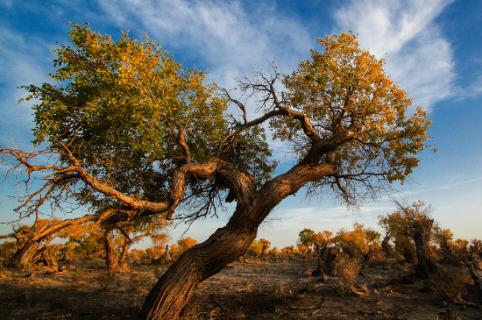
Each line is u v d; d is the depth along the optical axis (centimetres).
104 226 796
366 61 988
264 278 1784
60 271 2008
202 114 970
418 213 1531
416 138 1016
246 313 939
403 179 1067
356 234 2719
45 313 910
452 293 1077
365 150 1098
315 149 973
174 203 812
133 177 1000
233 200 1042
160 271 1928
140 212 789
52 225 654
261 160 1184
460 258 1781
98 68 774
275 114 1046
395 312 940
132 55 778
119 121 781
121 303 1062
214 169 942
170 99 851
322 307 995
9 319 855
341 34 999
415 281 1379
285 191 869
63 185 711
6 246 2341
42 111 764
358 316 902
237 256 817
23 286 1371
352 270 1267
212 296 1172
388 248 2791
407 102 1014
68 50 815
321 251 1958
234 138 1085
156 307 722
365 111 1001
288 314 923
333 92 994
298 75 1050
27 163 611
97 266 2477
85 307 998
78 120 827
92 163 894
